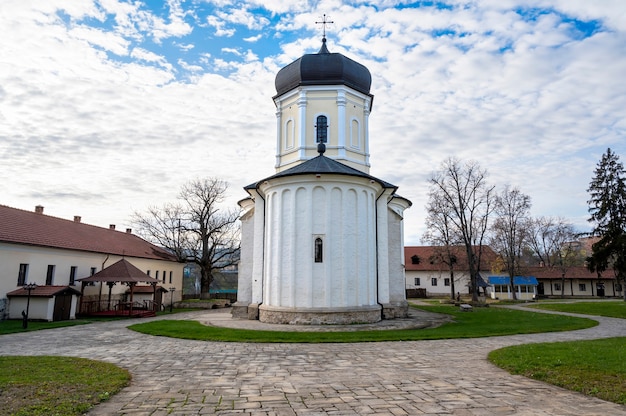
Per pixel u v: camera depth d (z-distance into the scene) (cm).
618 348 1398
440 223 5250
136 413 763
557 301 5441
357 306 2169
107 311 3322
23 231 2964
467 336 1789
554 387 943
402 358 1301
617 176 4431
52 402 802
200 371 1116
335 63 2831
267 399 851
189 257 5047
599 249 4344
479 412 765
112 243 4062
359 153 2894
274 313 2178
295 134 2870
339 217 2219
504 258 6662
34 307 2712
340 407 796
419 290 7012
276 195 2298
